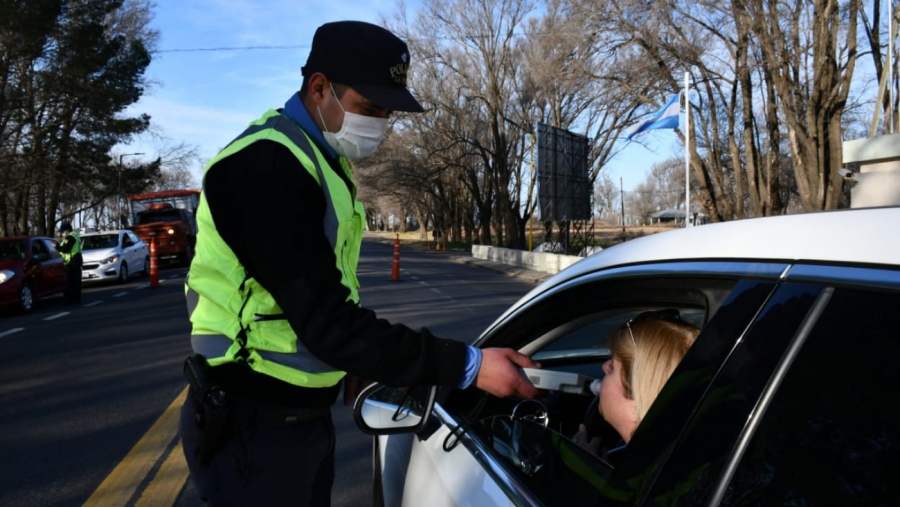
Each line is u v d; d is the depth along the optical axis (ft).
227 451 5.92
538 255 86.63
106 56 111.65
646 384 5.57
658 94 83.61
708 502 3.83
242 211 5.36
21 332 35.35
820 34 60.23
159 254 91.35
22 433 17.98
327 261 5.40
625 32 71.51
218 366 5.93
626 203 380.99
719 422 3.96
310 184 5.48
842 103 62.80
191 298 6.23
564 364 9.14
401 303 45.83
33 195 128.77
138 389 22.62
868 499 3.27
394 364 5.23
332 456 6.46
